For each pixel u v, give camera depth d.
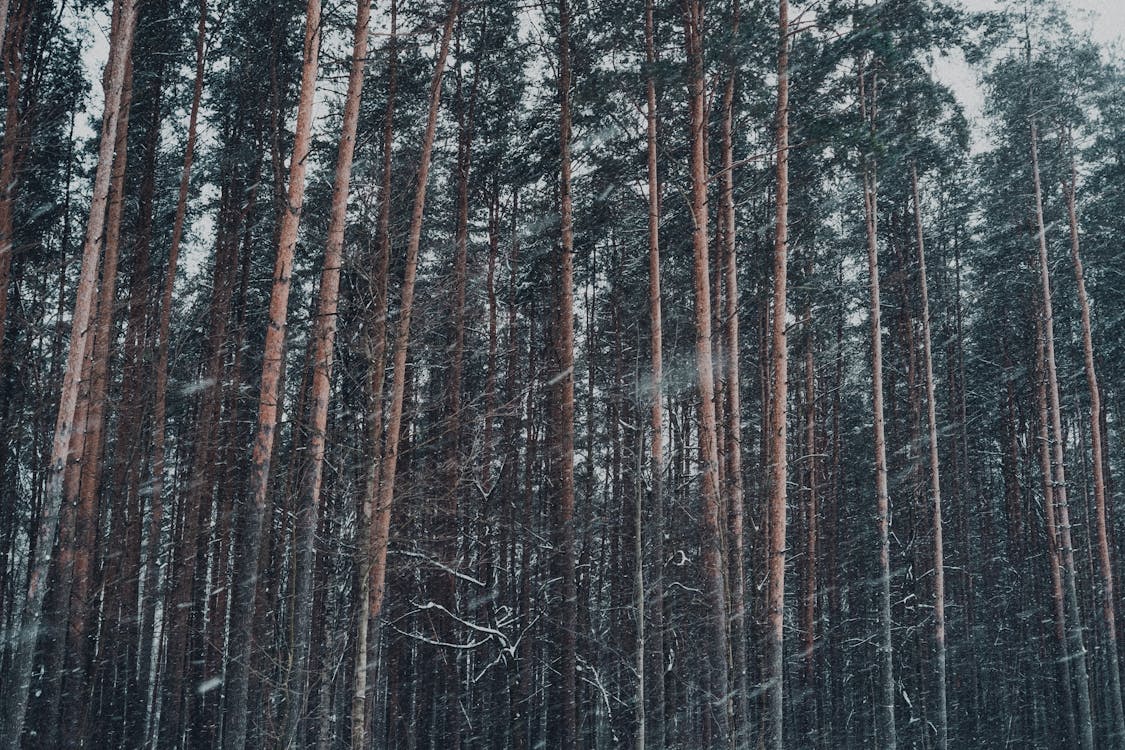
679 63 13.39
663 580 17.38
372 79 16.30
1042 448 24.95
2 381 20.28
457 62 17.98
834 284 24.62
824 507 29.73
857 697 31.45
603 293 26.03
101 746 16.45
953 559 31.22
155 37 16.64
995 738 27.59
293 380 18.33
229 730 10.20
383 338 11.01
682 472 21.61
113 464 17.75
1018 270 26.11
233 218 19.19
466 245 18.02
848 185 21.06
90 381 13.47
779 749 12.27
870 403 32.53
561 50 16.09
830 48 13.88
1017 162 24.38
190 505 16.88
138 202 18.83
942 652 21.11
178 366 20.92
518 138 17.97
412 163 16.86
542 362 22.53
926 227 27.62
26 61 17.48
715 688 12.62
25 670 9.74
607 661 20.34
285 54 17.44
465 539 18.39
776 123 14.06
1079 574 29.39
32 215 18.36
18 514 22.23
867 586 30.16
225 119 19.20
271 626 14.91
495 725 18.41
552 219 19.30
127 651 16.48
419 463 16.03
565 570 14.42
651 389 14.34
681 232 18.55
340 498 13.36
